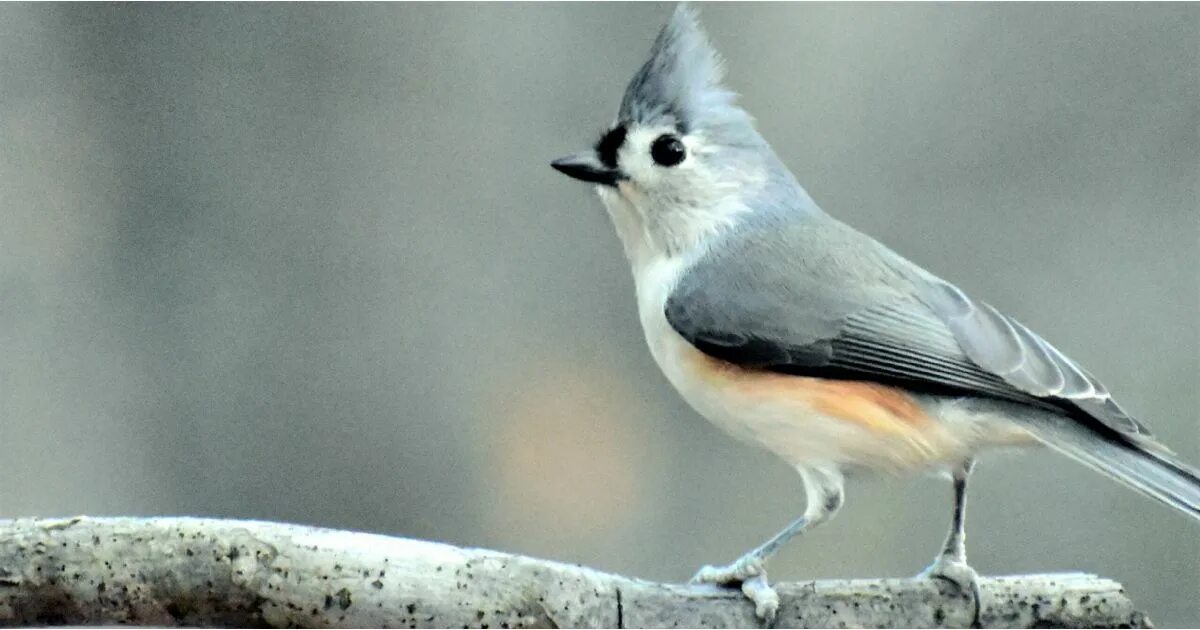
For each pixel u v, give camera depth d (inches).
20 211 427.2
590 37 447.8
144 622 229.3
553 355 429.1
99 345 423.2
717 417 290.2
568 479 418.6
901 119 457.4
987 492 415.5
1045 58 458.9
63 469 413.7
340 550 230.1
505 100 445.1
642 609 249.1
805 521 274.5
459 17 445.1
